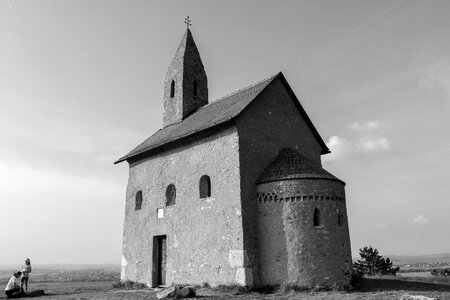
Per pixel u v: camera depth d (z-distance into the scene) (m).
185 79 30.55
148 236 25.06
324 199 19.91
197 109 29.94
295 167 20.83
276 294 17.80
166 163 25.08
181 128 26.12
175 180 24.02
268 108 23.09
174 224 23.31
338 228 19.98
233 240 19.69
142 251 25.30
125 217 27.56
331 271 19.05
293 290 18.22
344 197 21.28
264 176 20.88
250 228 19.84
